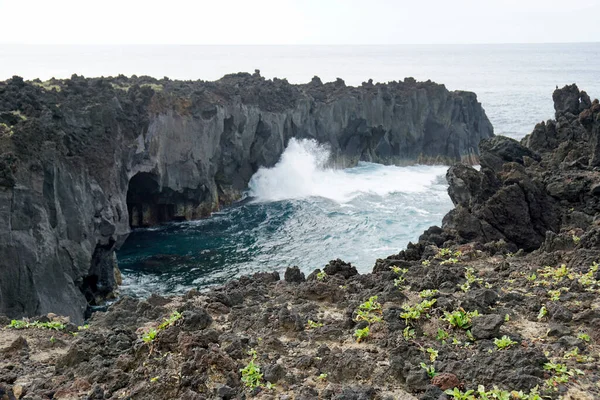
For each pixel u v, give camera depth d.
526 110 129.75
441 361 11.32
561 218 28.50
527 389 10.06
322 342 12.93
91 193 37.44
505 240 28.03
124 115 46.03
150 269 42.72
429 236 27.75
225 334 13.13
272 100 65.12
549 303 13.85
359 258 43.38
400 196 62.19
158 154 50.12
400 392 10.55
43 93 42.81
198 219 55.81
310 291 16.19
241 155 61.41
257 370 11.31
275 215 56.38
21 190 29.36
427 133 79.44
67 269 33.25
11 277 28.31
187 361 11.43
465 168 31.14
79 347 12.68
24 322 15.26
